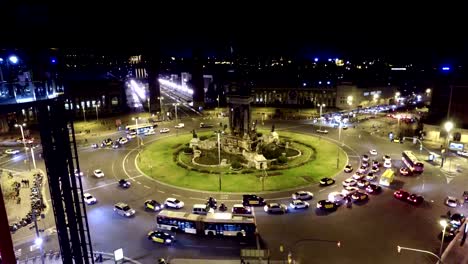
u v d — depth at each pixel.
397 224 53.44
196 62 185.12
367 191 66.44
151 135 120.44
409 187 68.88
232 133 98.12
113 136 118.75
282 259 44.69
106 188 70.56
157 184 72.44
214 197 65.19
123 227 54.16
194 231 51.84
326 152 94.38
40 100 25.00
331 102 172.12
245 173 77.94
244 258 44.59
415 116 142.12
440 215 56.38
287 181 72.56
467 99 99.62
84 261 31.55
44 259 45.06
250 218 52.12
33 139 113.81
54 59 26.95
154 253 46.81
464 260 43.38
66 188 28.81
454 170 78.88
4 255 18.03
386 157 84.19
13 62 23.72
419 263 43.34
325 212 58.09
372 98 173.38
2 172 81.50
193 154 94.19
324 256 45.09
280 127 130.00
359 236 49.97
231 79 95.88
